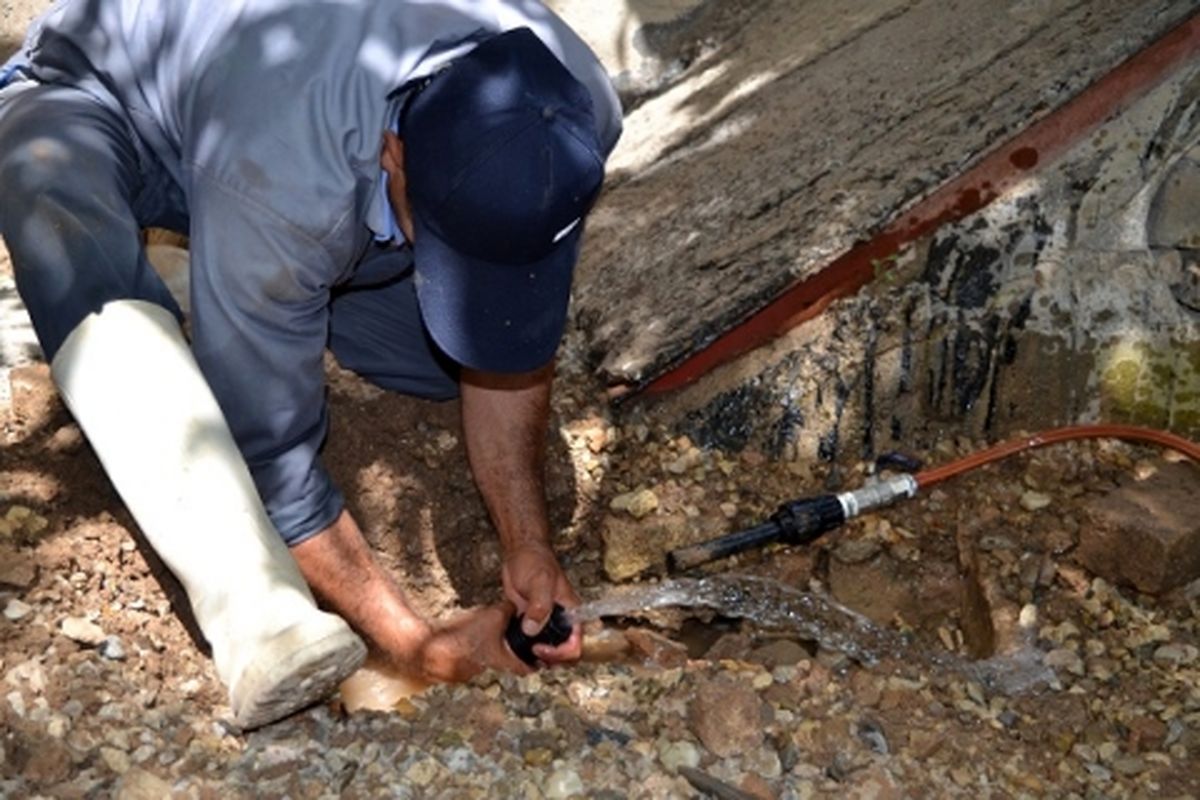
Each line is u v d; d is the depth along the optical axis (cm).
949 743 146
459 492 178
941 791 141
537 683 149
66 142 148
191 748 139
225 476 137
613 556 177
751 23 253
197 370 141
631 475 181
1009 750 148
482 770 138
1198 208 175
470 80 130
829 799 137
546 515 164
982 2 214
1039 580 170
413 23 135
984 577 170
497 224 129
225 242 134
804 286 179
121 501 162
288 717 142
